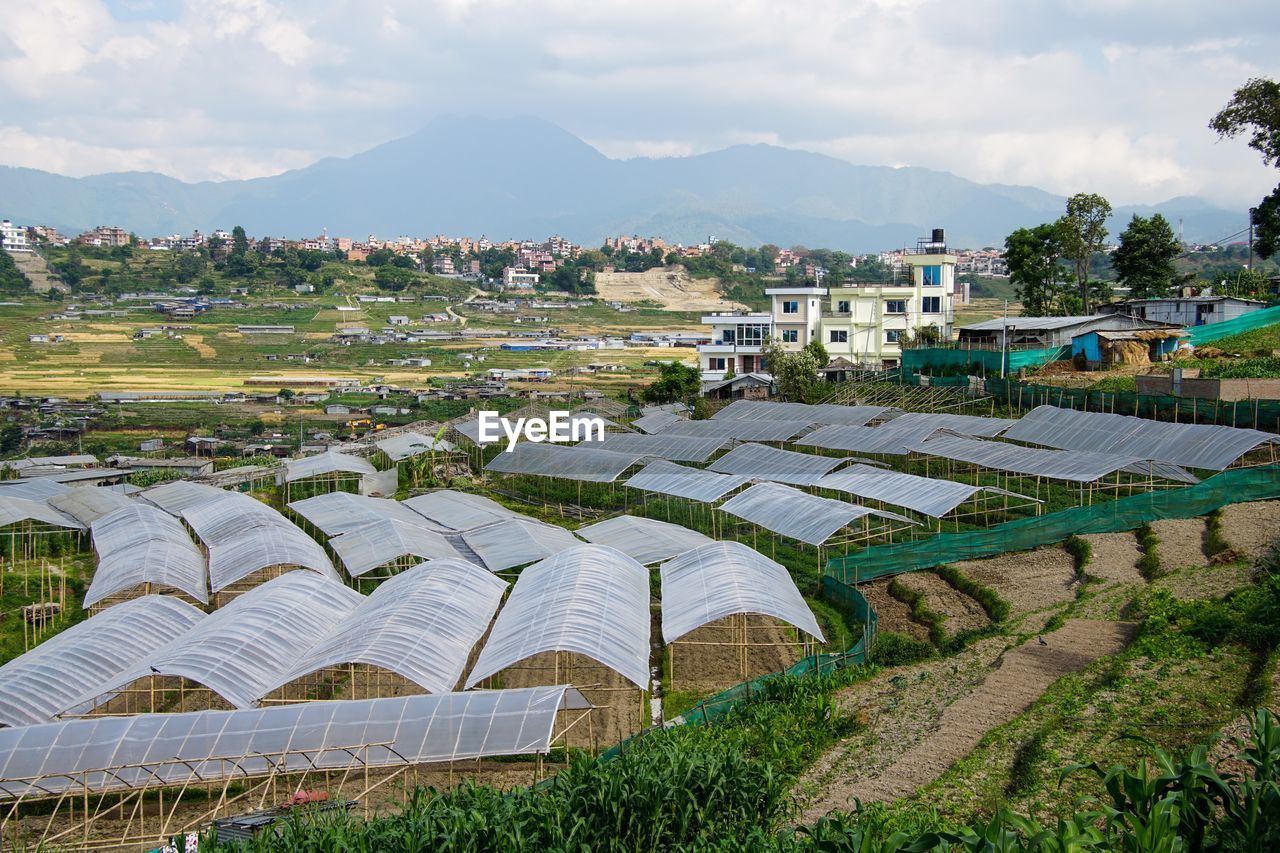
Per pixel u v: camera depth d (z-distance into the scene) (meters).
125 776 25.02
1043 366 74.00
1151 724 23.69
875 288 104.69
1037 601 36.38
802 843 18.66
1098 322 77.62
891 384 81.06
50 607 42.91
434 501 59.56
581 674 34.38
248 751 25.77
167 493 63.66
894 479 51.56
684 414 89.88
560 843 19.30
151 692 32.12
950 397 72.81
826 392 82.81
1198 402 54.81
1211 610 29.59
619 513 59.19
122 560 44.88
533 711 27.11
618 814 20.05
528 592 37.75
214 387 156.88
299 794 24.81
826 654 32.88
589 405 93.38
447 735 26.33
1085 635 31.52
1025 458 51.81
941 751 24.45
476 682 29.73
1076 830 14.58
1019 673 29.03
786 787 22.33
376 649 30.88
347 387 155.38
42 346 193.25
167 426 122.38
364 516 52.72
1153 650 28.08
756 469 59.28
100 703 32.22
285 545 46.47
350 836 19.69
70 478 75.88
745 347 110.25
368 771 27.17
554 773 26.78
